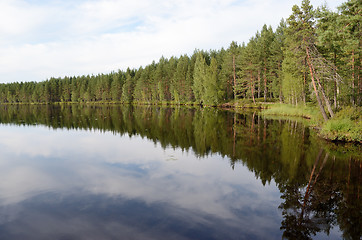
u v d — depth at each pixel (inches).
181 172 438.6
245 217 277.1
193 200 320.8
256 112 1701.5
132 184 378.9
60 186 372.5
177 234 239.8
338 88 1198.3
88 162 508.7
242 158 532.4
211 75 2498.8
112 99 4616.1
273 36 2746.1
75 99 4877.0
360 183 384.2
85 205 305.6
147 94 3791.8
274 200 324.5
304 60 950.4
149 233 241.3
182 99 3193.9
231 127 1005.2
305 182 389.7
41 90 4997.5
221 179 402.3
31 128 1055.0
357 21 788.0
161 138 786.2
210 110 1984.5
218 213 285.7
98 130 976.3
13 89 5334.6
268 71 2297.0
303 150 599.8
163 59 4298.7
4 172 444.1
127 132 916.6
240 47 3019.2
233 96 2861.7
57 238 235.1
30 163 505.0
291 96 1683.1
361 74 1125.1
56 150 623.2
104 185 375.9
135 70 4827.8
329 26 842.8
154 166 475.8
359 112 807.7
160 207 299.6
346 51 981.8
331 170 447.2
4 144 705.0
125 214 280.8
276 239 234.2
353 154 558.9
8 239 232.8
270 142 700.0
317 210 297.4
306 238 237.6
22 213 285.7
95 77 5068.9
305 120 1221.1
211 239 231.8
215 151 598.2
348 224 265.9
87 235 239.6
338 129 713.0
